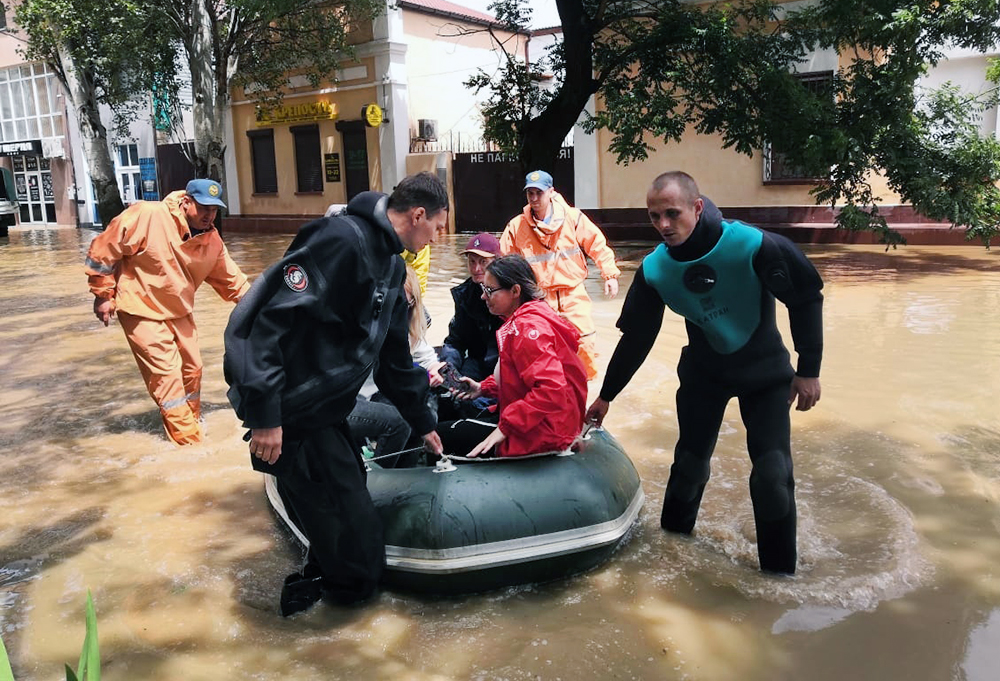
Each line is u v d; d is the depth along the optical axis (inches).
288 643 131.6
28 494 195.6
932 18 492.7
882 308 384.5
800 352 141.5
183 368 235.3
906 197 534.3
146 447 227.9
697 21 557.3
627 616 137.1
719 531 167.2
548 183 271.1
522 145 657.6
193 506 187.6
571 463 152.7
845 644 127.6
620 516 152.8
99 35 709.3
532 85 662.5
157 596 147.1
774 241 136.7
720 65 541.0
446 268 575.8
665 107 556.1
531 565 144.1
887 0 496.7
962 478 190.2
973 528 165.8
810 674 120.2
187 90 1074.7
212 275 237.9
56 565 159.6
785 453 145.3
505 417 148.9
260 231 986.7
